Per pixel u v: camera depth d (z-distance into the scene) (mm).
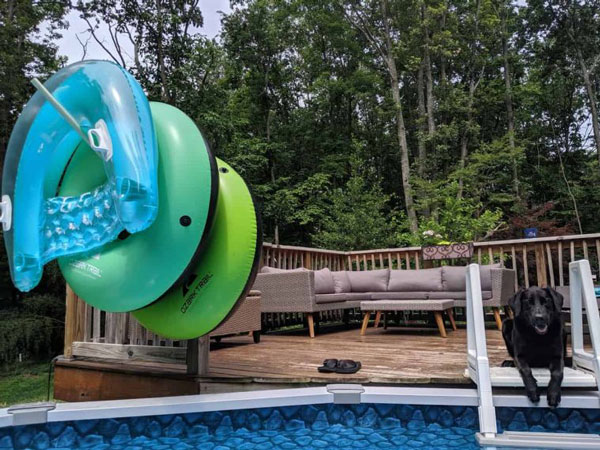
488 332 5102
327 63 17969
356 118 18391
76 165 2670
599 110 17672
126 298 2375
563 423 2340
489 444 2123
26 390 7535
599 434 2223
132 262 2336
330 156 16141
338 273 5828
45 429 2311
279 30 16312
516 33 17656
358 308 6723
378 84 17047
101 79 2305
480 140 17000
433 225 9141
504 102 16812
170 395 3051
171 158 2344
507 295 5105
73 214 2520
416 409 2465
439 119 17297
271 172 15711
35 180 2551
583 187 15539
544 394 2348
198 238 2305
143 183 2129
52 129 2525
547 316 2260
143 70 11883
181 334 2531
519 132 17203
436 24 16734
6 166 2535
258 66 16312
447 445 2160
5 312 9602
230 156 12883
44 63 12641
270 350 3961
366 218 11805
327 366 2916
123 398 3328
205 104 11914
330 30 17188
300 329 6043
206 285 2445
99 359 3652
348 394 2486
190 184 2309
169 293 2484
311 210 14234
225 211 2506
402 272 5660
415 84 18562
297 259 6223
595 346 2346
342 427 2477
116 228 2297
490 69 17906
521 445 2088
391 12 17203
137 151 2156
